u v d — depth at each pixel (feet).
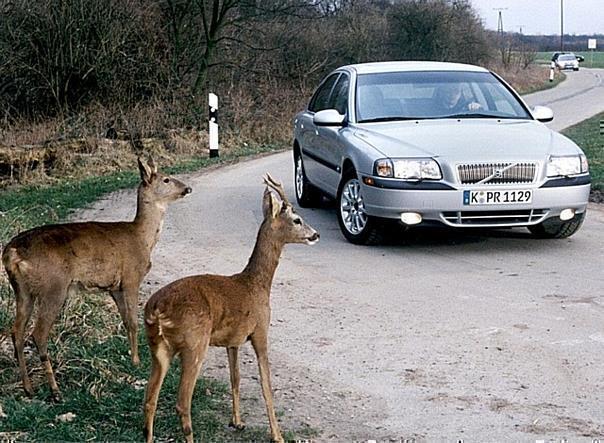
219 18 83.61
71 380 20.76
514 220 33.94
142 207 22.77
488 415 19.39
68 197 47.80
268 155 71.56
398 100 38.83
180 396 16.72
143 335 23.61
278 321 26.14
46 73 74.13
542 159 33.91
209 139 70.90
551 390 20.74
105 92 75.92
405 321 26.02
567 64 242.78
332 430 18.67
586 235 37.91
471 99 39.09
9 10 73.10
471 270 31.94
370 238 35.50
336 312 26.99
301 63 99.04
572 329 25.08
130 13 77.41
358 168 34.94
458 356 23.03
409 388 20.97
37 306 22.47
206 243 36.81
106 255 21.42
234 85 87.30
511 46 187.11
